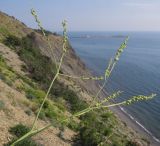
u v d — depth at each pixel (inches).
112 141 1407.5
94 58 6939.0
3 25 2923.2
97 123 1526.8
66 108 1557.6
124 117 2778.1
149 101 3329.2
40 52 2731.3
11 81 1375.5
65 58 3378.4
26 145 660.1
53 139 896.3
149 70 5644.7
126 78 4722.0
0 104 895.7
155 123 2758.4
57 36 3695.9
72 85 2460.6
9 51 2132.1
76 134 1075.9
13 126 791.7
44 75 1895.9
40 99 1298.0
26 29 3218.5
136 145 1544.0
